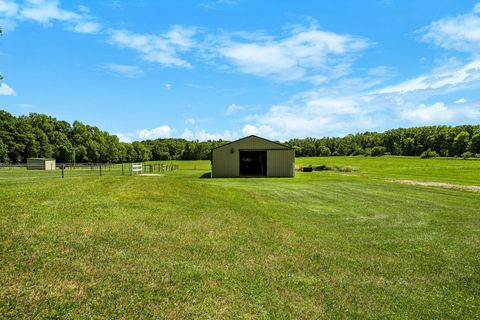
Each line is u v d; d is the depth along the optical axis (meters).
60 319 3.72
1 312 3.73
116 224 7.77
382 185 21.61
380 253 7.00
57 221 7.44
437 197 15.89
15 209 8.02
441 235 8.62
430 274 5.84
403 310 4.45
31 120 79.62
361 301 4.66
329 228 9.23
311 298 4.67
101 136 97.12
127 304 4.14
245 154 38.12
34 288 4.34
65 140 81.50
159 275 5.08
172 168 47.91
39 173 33.09
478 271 6.05
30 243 5.88
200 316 3.99
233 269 5.60
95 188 11.81
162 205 10.52
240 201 13.41
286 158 31.59
